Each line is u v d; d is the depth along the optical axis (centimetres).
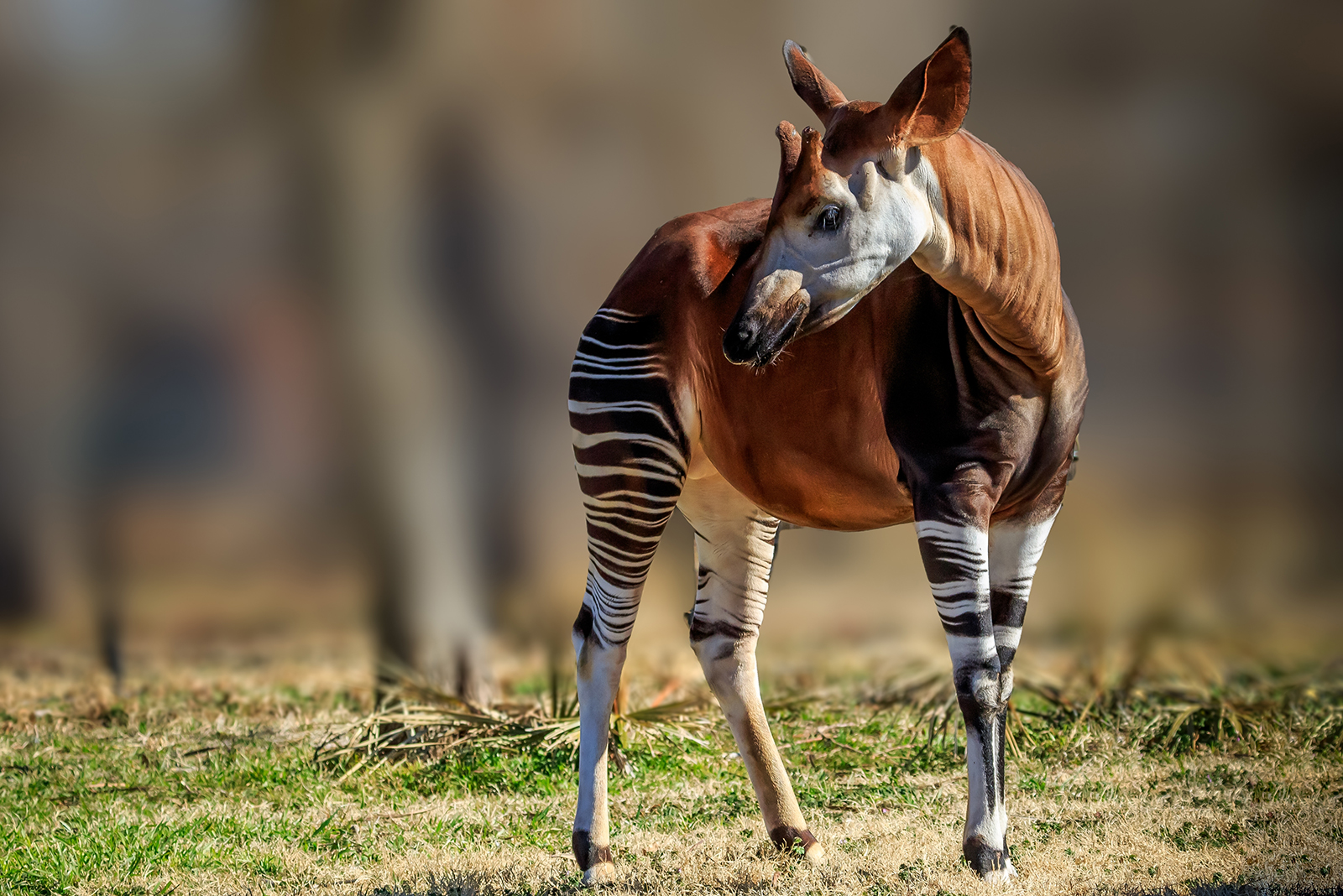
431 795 2122
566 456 4303
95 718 2798
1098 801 1891
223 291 4659
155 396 4800
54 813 2027
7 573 4725
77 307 4806
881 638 3688
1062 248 4447
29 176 4594
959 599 1391
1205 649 2908
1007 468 1414
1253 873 1491
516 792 2120
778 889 1507
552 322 4212
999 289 1368
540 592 4216
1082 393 1490
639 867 1644
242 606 4394
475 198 4012
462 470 3728
